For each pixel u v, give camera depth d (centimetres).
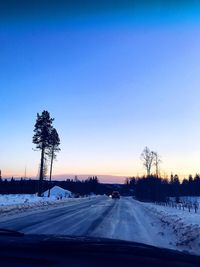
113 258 423
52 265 397
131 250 457
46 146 6456
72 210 3238
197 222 2302
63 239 512
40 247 457
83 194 11050
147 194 9231
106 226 1919
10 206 3312
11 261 410
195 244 1367
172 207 4866
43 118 6462
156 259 427
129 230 1802
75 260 417
